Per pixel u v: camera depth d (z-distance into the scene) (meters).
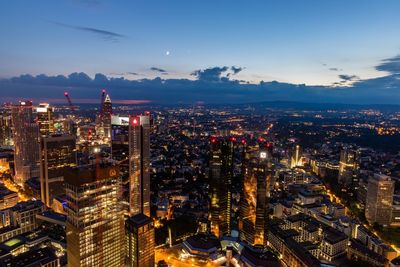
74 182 193.12
